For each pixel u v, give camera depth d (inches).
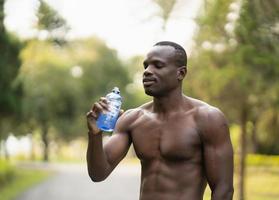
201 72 771.4
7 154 2034.9
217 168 190.2
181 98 195.3
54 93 2251.5
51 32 1205.1
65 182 1414.9
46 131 2527.1
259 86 700.0
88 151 186.2
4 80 1031.0
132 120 200.7
